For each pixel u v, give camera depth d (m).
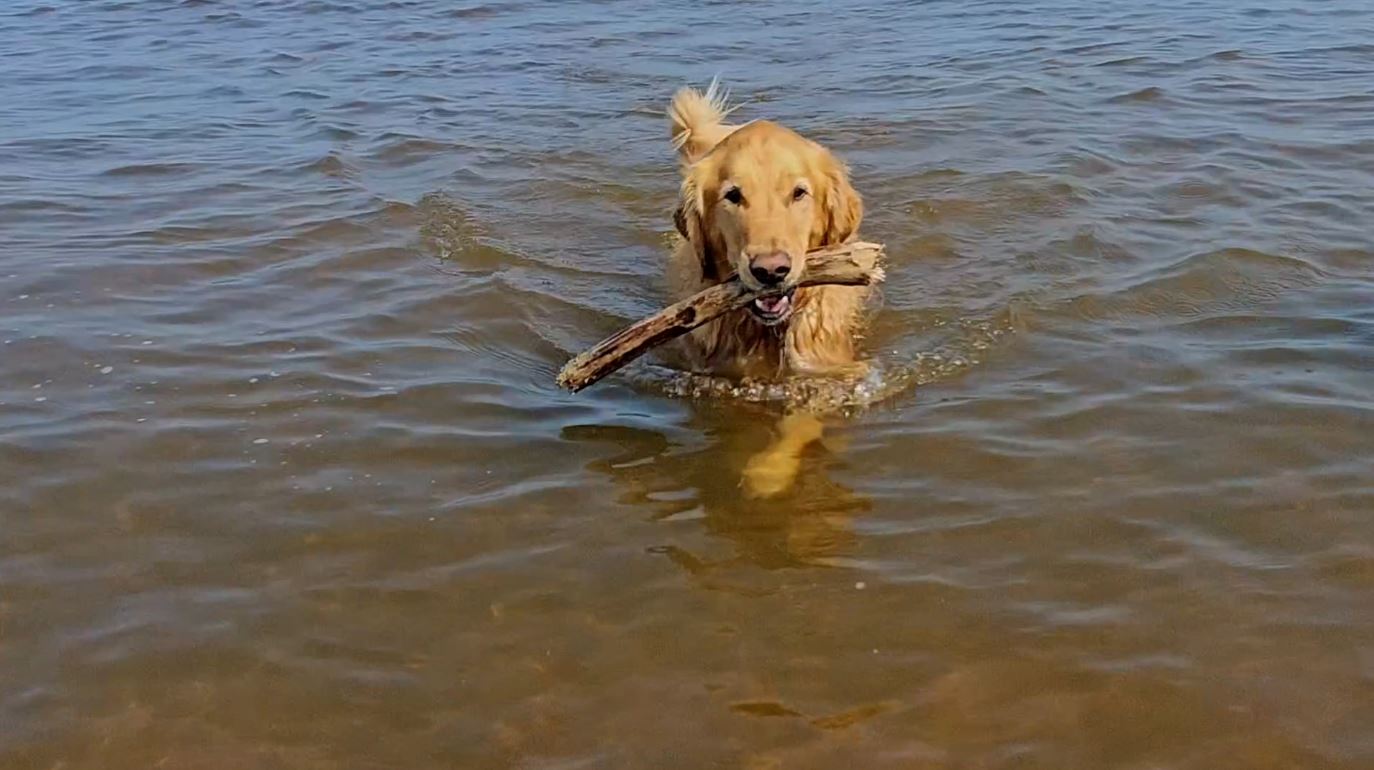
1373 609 1.29
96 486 1.51
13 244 2.19
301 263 2.10
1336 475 1.48
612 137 2.75
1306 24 3.51
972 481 1.51
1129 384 1.68
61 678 1.26
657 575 1.38
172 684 1.25
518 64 3.45
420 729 1.20
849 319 1.90
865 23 3.87
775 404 1.71
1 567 1.39
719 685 1.24
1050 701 1.21
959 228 2.20
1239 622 1.29
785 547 1.41
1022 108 2.83
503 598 1.35
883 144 2.64
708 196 1.83
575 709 1.22
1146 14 3.77
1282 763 1.15
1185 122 2.68
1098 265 2.02
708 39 3.72
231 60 3.58
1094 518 1.44
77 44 3.87
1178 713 1.20
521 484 1.52
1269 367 1.70
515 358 1.82
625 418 1.67
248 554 1.41
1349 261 1.99
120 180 2.53
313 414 1.65
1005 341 1.81
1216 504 1.45
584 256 2.16
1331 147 2.48
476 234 2.22
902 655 1.27
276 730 1.20
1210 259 2.00
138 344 1.82
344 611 1.33
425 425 1.63
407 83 3.25
